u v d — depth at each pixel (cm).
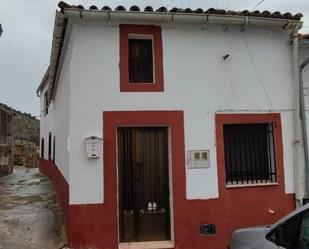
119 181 752
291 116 804
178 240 736
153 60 766
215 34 786
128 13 716
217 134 768
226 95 778
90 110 729
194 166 754
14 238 779
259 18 767
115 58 744
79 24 736
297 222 376
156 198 764
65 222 819
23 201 1192
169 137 761
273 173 793
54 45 859
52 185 1609
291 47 816
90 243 707
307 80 817
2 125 2108
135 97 745
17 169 2677
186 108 761
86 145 714
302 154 795
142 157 764
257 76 796
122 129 761
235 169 786
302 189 784
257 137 802
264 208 772
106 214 716
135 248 718
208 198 754
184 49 771
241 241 457
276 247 388
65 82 884
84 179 716
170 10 734
